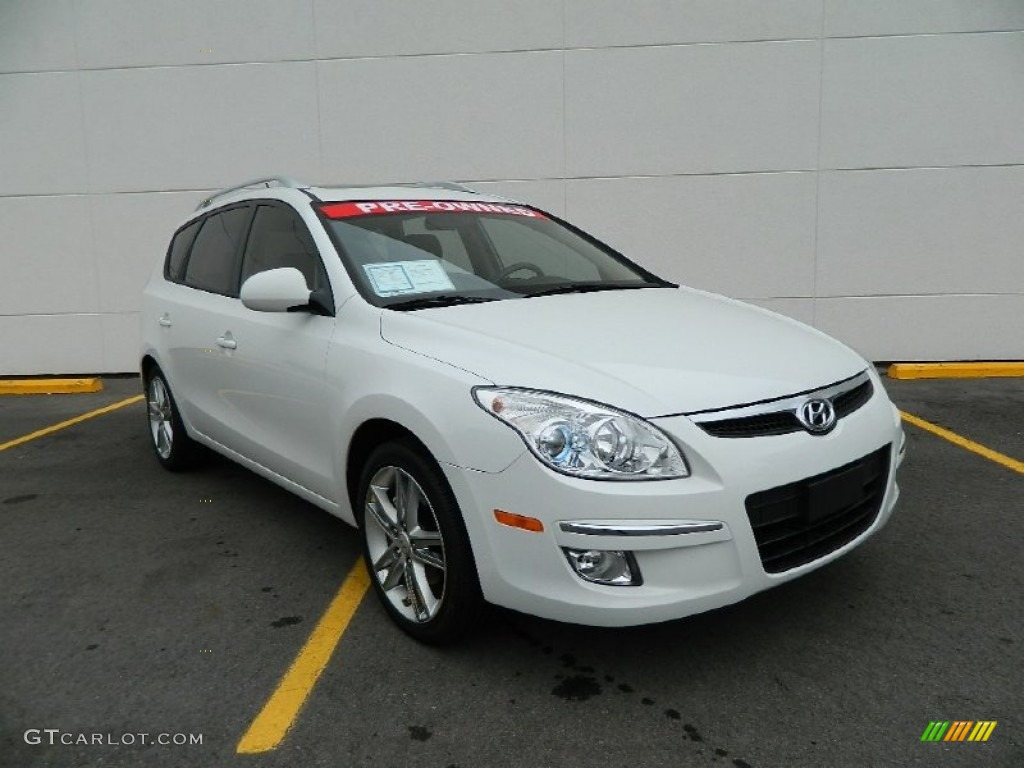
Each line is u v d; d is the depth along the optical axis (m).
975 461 4.73
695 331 2.84
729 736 2.22
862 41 7.25
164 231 7.90
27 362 8.16
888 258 7.57
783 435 2.39
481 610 2.56
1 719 2.37
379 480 2.83
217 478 4.72
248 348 3.54
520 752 2.18
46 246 7.97
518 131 7.55
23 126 7.76
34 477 4.82
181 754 2.20
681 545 2.20
